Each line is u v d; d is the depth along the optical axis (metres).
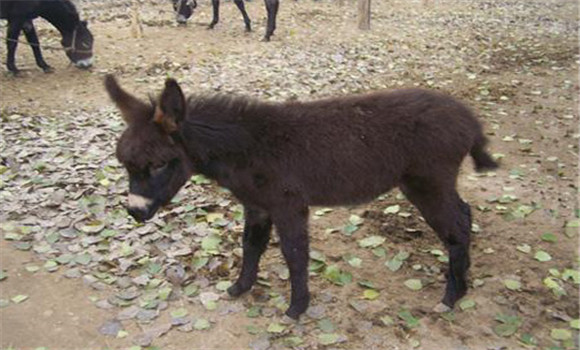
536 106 7.91
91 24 13.53
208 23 14.09
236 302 4.11
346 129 3.64
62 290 4.19
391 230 4.99
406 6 16.95
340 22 14.14
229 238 4.86
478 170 4.09
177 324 3.86
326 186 3.66
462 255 3.89
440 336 3.73
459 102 3.89
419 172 3.72
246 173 3.59
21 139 6.75
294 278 3.79
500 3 17.91
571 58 10.56
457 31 13.09
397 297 4.13
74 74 10.01
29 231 4.89
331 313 3.97
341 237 4.91
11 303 4.04
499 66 10.12
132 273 4.42
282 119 3.63
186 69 9.77
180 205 5.37
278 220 3.69
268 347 3.66
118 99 3.49
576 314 3.92
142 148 3.30
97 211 5.23
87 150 6.46
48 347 3.64
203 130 3.47
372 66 9.96
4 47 11.86
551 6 17.44
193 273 4.41
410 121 3.66
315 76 9.21
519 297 4.08
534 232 4.91
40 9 9.91
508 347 3.62
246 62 10.09
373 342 3.69
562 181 5.81
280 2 17.08
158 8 16.23
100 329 3.81
